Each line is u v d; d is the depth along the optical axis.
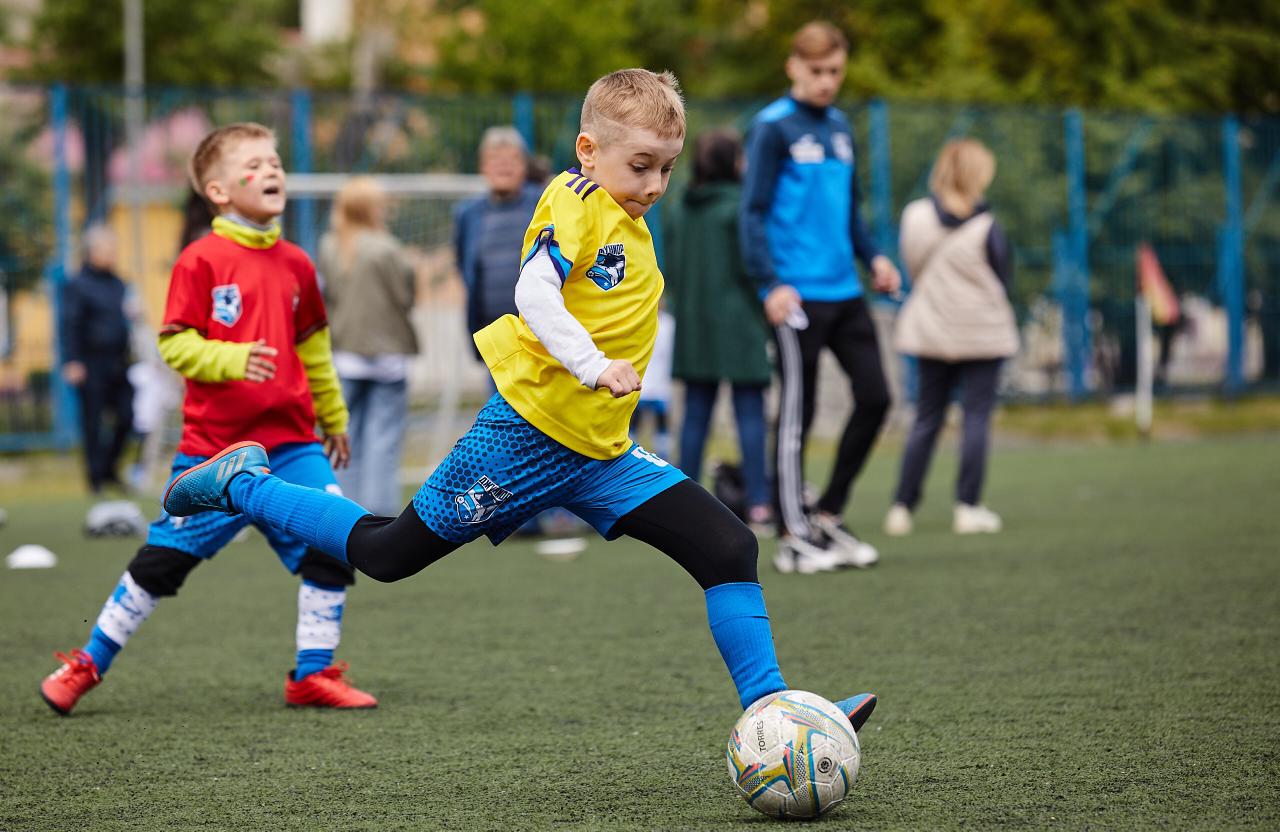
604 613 9.53
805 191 10.78
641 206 5.33
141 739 6.37
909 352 13.09
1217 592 9.60
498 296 12.94
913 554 11.88
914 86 36.41
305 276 7.05
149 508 17.34
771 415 21.58
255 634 9.09
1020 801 5.10
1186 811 4.93
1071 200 26.88
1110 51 36.38
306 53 51.81
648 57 45.88
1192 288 27.95
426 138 24.06
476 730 6.43
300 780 5.64
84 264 19.08
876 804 5.11
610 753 5.98
